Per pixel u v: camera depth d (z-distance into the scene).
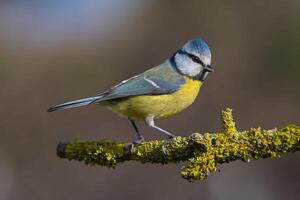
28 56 15.21
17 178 12.38
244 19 15.17
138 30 16.14
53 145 13.12
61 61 15.28
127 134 13.24
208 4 15.57
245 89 14.23
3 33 15.72
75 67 15.14
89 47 15.89
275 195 12.12
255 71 14.52
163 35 15.81
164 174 12.09
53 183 12.30
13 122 13.36
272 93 14.23
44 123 13.44
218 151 5.33
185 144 5.64
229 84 14.25
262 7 15.12
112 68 15.36
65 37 16.20
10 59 14.86
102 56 15.65
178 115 13.38
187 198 11.92
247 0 15.28
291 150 5.22
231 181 12.20
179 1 15.96
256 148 5.28
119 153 6.23
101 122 13.45
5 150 12.88
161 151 5.81
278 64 14.55
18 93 14.02
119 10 16.84
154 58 15.57
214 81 14.27
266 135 5.26
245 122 13.75
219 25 15.28
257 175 12.27
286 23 14.86
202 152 5.36
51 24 16.58
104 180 12.16
